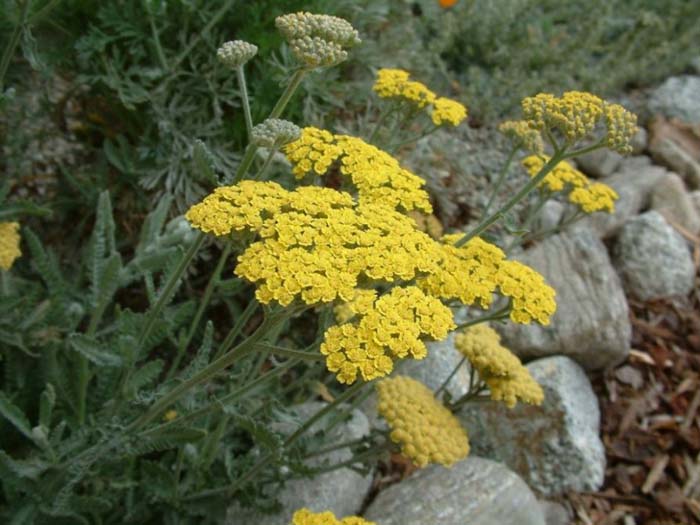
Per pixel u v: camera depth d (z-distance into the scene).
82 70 0.31
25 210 0.25
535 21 0.52
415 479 0.30
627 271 0.42
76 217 0.35
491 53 0.49
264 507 0.26
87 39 0.29
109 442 0.21
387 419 0.24
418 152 0.38
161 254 0.27
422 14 0.47
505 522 0.28
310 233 0.17
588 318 0.37
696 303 0.42
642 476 0.35
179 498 0.25
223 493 0.25
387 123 0.36
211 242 0.31
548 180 0.29
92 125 0.34
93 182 0.33
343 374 0.16
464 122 0.45
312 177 0.22
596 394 0.38
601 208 0.30
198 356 0.21
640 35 0.52
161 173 0.31
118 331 0.26
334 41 0.20
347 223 0.18
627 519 0.34
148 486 0.24
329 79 0.34
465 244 0.21
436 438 0.23
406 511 0.28
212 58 0.32
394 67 0.39
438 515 0.28
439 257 0.19
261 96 0.32
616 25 0.56
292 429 0.29
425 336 0.17
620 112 0.20
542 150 0.28
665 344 0.40
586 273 0.39
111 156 0.32
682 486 0.35
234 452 0.29
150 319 0.22
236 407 0.23
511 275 0.21
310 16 0.20
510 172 0.43
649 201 0.46
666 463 0.36
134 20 0.30
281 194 0.19
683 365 0.40
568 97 0.20
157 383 0.32
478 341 0.24
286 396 0.33
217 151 0.32
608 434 0.37
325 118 0.35
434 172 0.39
